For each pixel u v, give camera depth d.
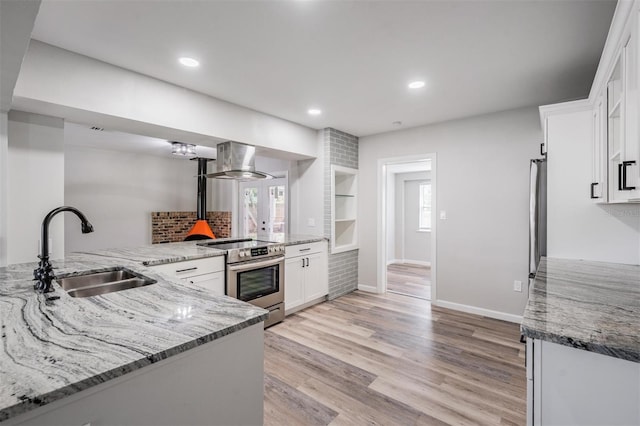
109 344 0.94
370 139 4.61
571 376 1.02
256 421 1.21
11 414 0.65
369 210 4.64
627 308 1.25
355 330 3.15
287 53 2.19
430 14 1.75
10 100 1.82
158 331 1.04
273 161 5.15
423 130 4.07
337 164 4.33
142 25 1.84
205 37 1.98
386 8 1.70
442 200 3.89
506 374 2.29
